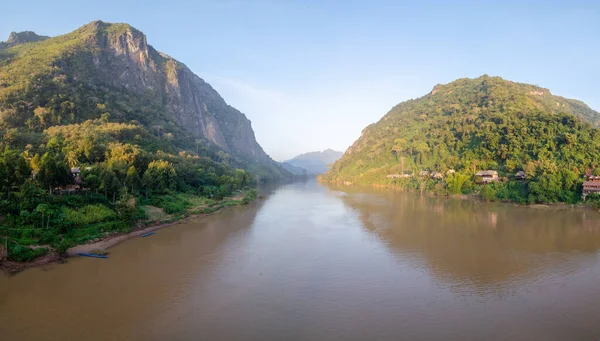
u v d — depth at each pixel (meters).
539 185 83.44
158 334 25.17
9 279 35.31
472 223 63.94
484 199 93.31
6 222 43.53
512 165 100.69
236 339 24.52
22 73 114.31
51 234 43.66
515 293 32.41
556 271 38.03
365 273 37.88
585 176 83.50
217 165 134.62
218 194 93.25
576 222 63.47
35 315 27.86
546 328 26.08
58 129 95.75
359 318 27.64
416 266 40.09
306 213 79.62
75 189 59.47
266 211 83.00
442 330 25.77
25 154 67.94
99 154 83.12
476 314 28.27
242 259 42.84
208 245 49.44
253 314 28.30
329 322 26.98
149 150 109.56
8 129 87.50
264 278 36.41
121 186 65.44
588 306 29.66
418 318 27.62
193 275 37.16
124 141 106.00
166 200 74.81
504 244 49.00
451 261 41.75
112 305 29.78
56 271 37.84
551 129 105.12
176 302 30.48
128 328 25.98
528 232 56.09
